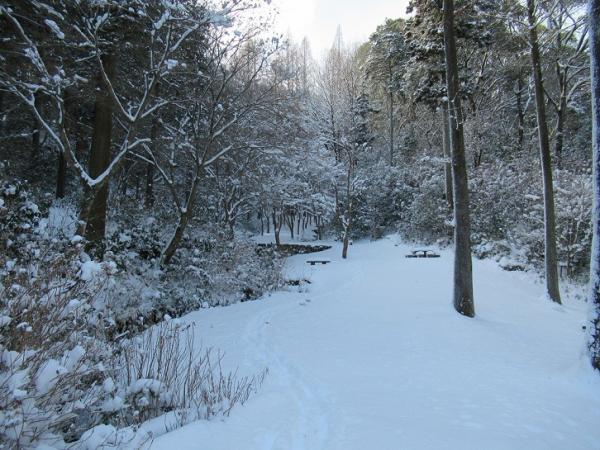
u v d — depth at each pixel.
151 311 9.07
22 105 11.19
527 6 11.60
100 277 4.61
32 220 8.37
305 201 26.11
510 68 23.50
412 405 4.61
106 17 7.77
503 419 4.27
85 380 3.91
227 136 13.23
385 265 17.73
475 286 12.85
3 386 2.69
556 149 20.81
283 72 12.91
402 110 38.81
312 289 13.55
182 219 11.17
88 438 3.06
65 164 16.52
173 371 4.92
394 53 33.56
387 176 29.72
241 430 3.89
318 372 5.80
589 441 3.85
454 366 6.14
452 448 3.54
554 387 5.32
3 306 3.32
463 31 17.33
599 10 5.75
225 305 11.10
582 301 12.17
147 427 3.88
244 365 6.12
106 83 7.83
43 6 7.32
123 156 8.02
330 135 33.06
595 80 5.79
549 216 11.83
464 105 23.69
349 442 3.66
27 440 2.85
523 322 9.20
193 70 11.03
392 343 7.38
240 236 15.84
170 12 8.28
